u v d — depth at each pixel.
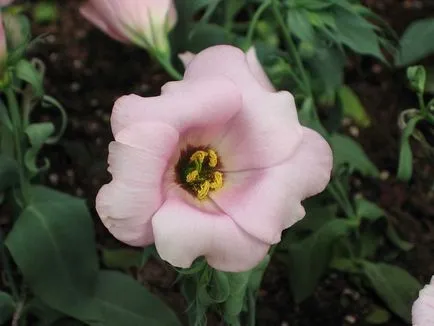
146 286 0.35
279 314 0.35
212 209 0.25
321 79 0.34
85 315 0.31
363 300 0.35
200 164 0.25
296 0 0.31
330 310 0.35
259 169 0.25
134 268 0.36
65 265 0.31
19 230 0.31
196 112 0.24
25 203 0.32
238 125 0.25
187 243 0.23
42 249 0.31
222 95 0.24
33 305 0.32
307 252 0.33
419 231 0.37
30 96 0.31
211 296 0.26
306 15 0.31
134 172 0.23
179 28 0.35
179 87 0.24
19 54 0.28
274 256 0.36
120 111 0.24
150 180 0.23
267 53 0.33
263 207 0.24
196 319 0.27
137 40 0.30
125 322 0.32
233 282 0.25
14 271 0.35
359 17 0.31
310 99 0.31
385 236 0.36
